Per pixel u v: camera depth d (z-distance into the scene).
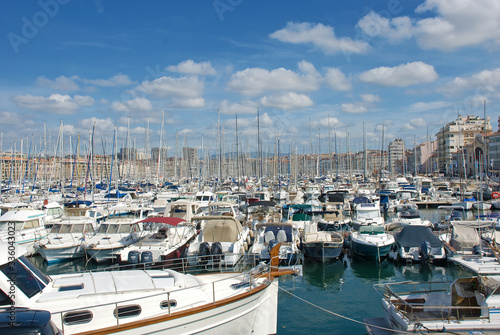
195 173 84.31
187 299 11.26
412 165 177.00
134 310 10.49
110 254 24.11
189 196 47.84
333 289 20.53
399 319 13.52
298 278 22.30
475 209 42.47
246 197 48.69
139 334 10.00
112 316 10.19
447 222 30.09
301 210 34.81
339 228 31.66
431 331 12.87
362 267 24.34
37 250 26.08
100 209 36.66
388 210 44.47
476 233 22.84
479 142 109.81
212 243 22.03
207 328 11.15
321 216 33.75
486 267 14.43
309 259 25.52
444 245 24.56
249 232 28.67
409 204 45.34
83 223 26.98
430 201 54.44
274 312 14.14
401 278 22.19
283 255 23.06
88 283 11.10
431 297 15.04
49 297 10.07
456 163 126.75
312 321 16.64
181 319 10.59
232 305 11.71
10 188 58.22
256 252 23.33
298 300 19.03
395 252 27.31
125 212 29.58
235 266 21.88
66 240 25.48
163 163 68.50
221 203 33.75
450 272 23.05
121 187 61.62
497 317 13.01
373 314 17.33
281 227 26.25
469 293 14.23
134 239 25.84
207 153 80.44
